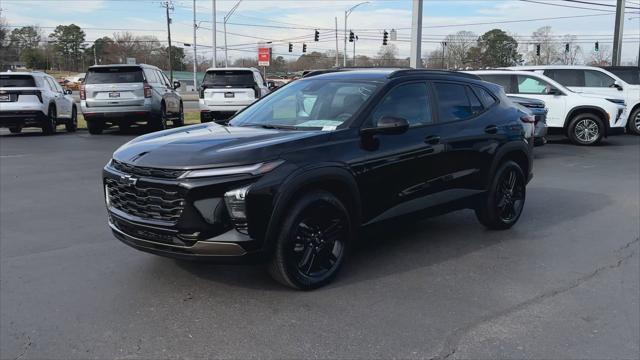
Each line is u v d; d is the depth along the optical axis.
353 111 4.79
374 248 5.58
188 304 4.14
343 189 4.53
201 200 3.89
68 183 8.98
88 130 17.77
